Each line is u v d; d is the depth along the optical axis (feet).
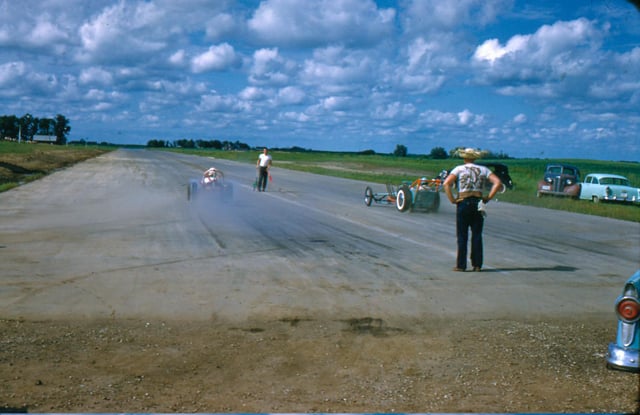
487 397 14.14
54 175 110.83
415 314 22.20
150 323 20.43
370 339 19.03
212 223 49.14
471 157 30.73
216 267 30.50
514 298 25.16
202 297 24.08
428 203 62.28
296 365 16.44
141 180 103.35
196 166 183.62
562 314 22.71
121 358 16.81
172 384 14.85
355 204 71.20
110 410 13.10
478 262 31.17
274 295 24.64
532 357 17.33
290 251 36.09
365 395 14.24
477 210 30.58
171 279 27.40
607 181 97.55
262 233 43.93
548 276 30.37
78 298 23.61
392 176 152.87
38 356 16.80
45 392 14.11
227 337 19.01
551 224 57.36
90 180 100.53
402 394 14.30
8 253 33.42
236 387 14.71
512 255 37.22
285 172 163.63
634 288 15.81
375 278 28.63
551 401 13.89
